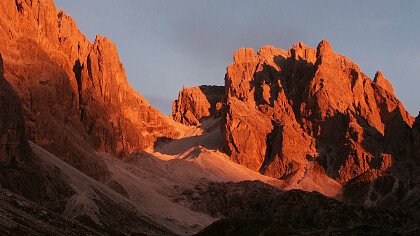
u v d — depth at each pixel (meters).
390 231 158.50
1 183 149.62
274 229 153.12
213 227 155.12
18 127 160.62
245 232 151.88
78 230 144.25
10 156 156.88
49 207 159.62
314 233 154.38
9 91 161.25
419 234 156.25
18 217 127.38
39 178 162.62
